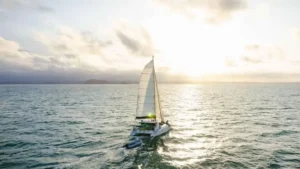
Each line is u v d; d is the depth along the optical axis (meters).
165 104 88.44
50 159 25.25
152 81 35.31
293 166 23.23
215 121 49.75
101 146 30.39
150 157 26.06
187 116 57.12
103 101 103.75
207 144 31.42
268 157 25.97
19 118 53.81
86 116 57.47
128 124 46.59
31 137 35.19
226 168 22.88
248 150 28.62
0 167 22.94
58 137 35.28
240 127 42.97
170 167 23.22
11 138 34.47
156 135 33.41
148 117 35.59
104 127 43.34
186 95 153.50
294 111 66.06
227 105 83.81
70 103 92.50
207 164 23.97
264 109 71.12
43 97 128.88
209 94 164.75
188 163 24.28
